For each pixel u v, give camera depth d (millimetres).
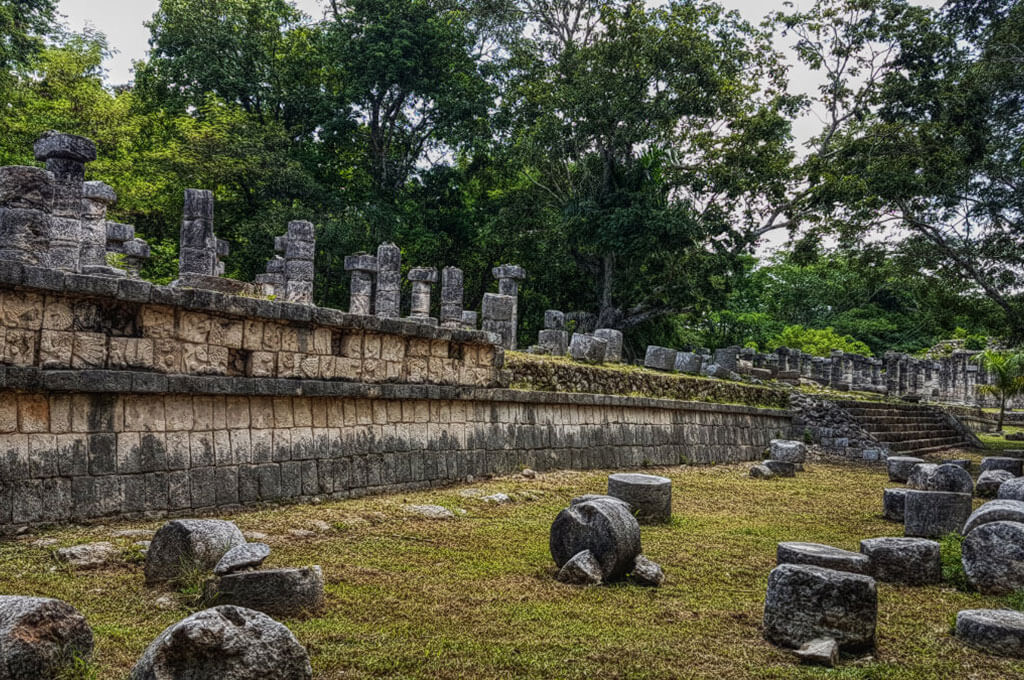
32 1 28984
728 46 31891
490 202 39719
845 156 26406
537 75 35438
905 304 60250
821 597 5855
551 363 16109
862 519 12250
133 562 7105
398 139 40469
